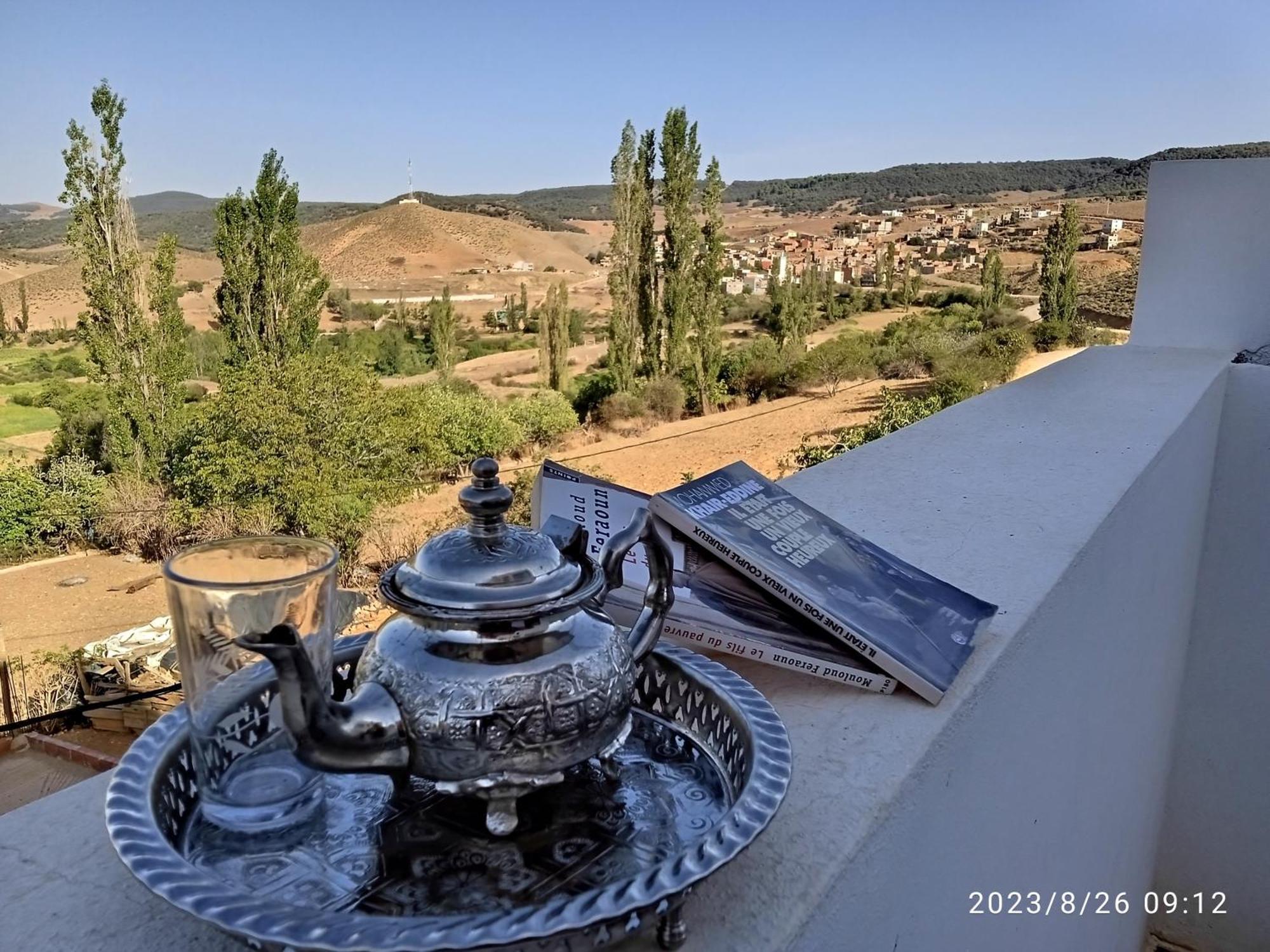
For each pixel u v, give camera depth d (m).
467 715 0.57
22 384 28.09
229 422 11.48
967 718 0.96
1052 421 2.26
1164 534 2.18
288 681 0.53
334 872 0.58
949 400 15.28
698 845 0.54
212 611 0.60
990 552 1.39
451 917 0.47
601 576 0.65
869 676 0.97
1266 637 2.96
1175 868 3.17
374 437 11.77
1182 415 2.29
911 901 0.83
